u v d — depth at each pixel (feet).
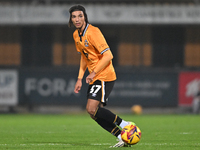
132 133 63.72
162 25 244.42
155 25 245.65
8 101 226.38
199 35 252.62
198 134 96.32
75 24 65.31
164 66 253.03
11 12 228.84
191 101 228.63
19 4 229.25
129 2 237.04
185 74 229.25
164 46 252.83
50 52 251.60
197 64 253.44
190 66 254.06
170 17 231.71
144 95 228.63
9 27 250.16
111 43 253.03
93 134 97.60
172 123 142.72
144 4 234.38
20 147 68.03
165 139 83.76
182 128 117.60
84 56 68.54
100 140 82.02
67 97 227.61
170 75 228.84
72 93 227.61
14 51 251.60
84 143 75.66
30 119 175.01
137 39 253.24
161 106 229.25
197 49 253.24
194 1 235.40
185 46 252.83
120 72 228.43
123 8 230.27
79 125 134.41
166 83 229.04
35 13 228.84
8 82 226.38
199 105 227.40
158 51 253.24
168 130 109.91
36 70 227.40
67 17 228.84
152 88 228.63
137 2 237.04
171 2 236.22
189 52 253.24
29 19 229.04
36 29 249.96
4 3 232.94
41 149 64.85
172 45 252.42
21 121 159.74
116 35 252.83
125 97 228.02
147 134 96.99
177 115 209.15
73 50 253.65
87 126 129.18
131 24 234.17
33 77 227.61
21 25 238.89
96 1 236.02
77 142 77.92
